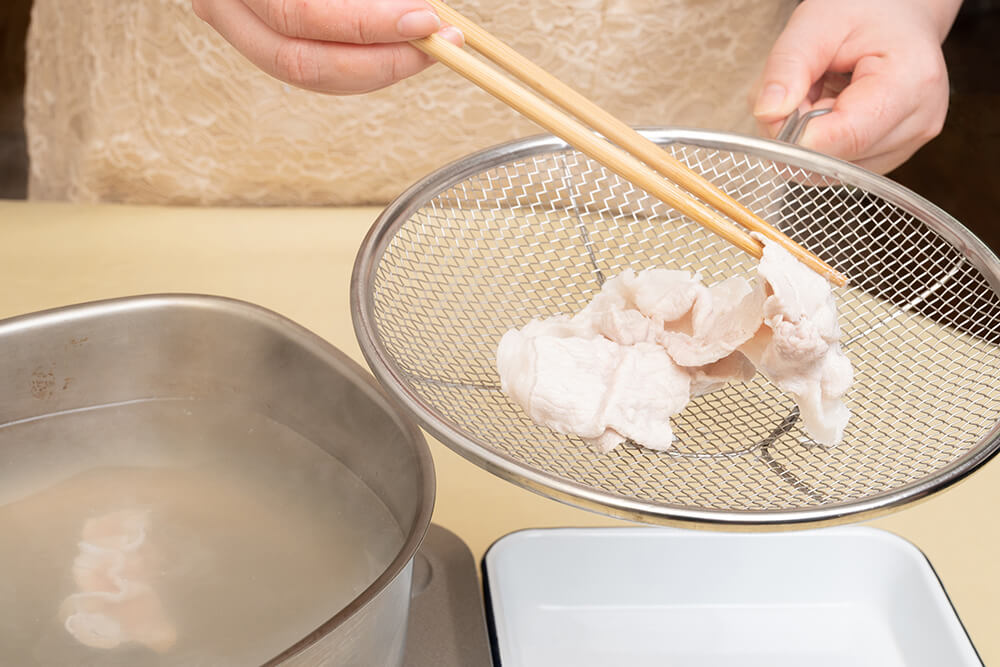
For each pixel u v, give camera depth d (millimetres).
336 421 617
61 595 568
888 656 637
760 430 638
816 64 750
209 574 581
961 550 674
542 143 666
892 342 688
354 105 893
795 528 522
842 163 660
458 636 604
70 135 917
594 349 610
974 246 629
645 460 606
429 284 684
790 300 575
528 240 758
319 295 789
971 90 1486
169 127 893
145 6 851
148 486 614
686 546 645
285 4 582
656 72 916
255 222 850
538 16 881
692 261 749
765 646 637
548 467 587
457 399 612
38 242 799
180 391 646
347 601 572
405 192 631
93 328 623
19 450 622
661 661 627
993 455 547
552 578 643
